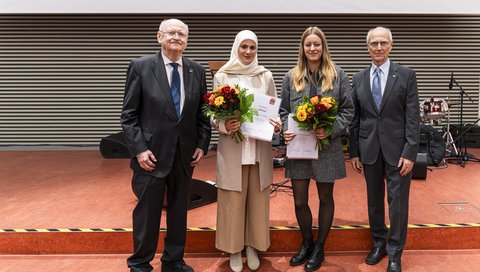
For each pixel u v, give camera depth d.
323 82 2.26
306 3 5.49
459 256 2.60
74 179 4.23
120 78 6.65
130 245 2.69
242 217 2.37
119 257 2.65
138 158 2.10
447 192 3.55
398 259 2.29
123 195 3.57
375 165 2.37
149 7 5.48
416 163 3.96
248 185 2.39
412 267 2.45
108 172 4.59
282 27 6.59
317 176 2.30
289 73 2.43
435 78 6.61
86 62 6.61
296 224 2.79
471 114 6.64
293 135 2.28
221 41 6.62
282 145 5.24
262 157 2.33
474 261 2.53
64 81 6.64
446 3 5.43
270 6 5.50
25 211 3.12
